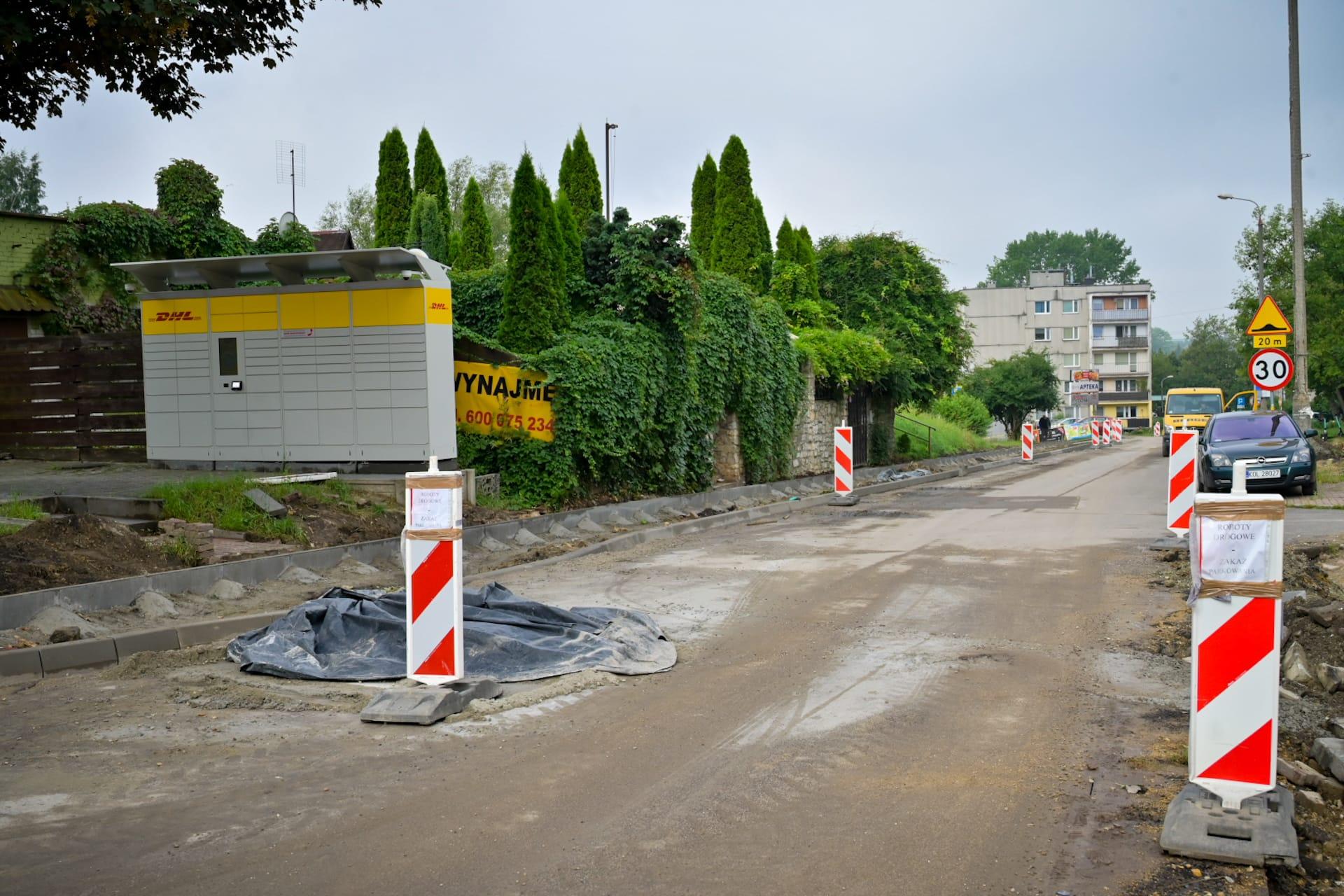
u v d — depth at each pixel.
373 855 4.71
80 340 18.03
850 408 32.88
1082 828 5.02
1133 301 110.81
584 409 17.66
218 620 9.58
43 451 18.28
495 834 4.95
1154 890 4.38
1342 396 43.00
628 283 20.09
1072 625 9.56
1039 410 73.88
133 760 6.04
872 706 7.08
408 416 15.86
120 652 8.66
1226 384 131.12
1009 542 15.12
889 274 39.69
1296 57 24.80
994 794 5.45
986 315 112.25
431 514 7.31
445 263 28.19
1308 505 17.95
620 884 4.41
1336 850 4.90
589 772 5.81
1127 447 55.78
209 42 11.26
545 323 18.09
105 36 10.16
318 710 7.06
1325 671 7.35
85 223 22.67
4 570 9.22
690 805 5.31
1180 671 7.97
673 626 9.75
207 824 5.08
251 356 16.44
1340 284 40.91
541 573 13.13
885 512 20.28
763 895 4.32
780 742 6.34
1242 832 4.69
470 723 6.76
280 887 4.40
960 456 41.59
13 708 7.12
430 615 7.33
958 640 9.00
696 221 34.00
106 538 10.64
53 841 4.88
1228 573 4.98
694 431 21.62
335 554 12.48
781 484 25.02
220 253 25.00
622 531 17.09
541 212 18.22
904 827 5.03
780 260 35.09
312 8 11.78
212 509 12.90
